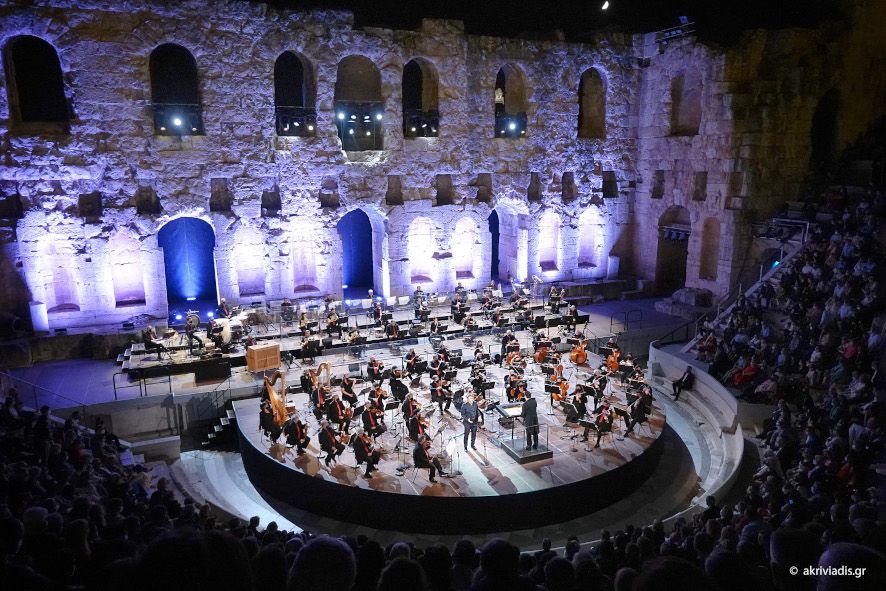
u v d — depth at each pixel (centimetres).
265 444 2627
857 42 4141
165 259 4078
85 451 2175
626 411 2777
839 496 1738
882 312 2644
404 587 445
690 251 4375
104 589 588
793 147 4050
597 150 4634
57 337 3403
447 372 2950
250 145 3750
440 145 4188
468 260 4606
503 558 502
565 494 2312
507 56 4238
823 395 2552
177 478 2598
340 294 4128
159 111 3566
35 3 3184
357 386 3119
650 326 4016
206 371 3178
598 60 4497
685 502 2459
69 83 3322
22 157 3303
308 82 3919
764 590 486
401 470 2417
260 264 4012
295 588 399
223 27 3566
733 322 3284
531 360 3494
